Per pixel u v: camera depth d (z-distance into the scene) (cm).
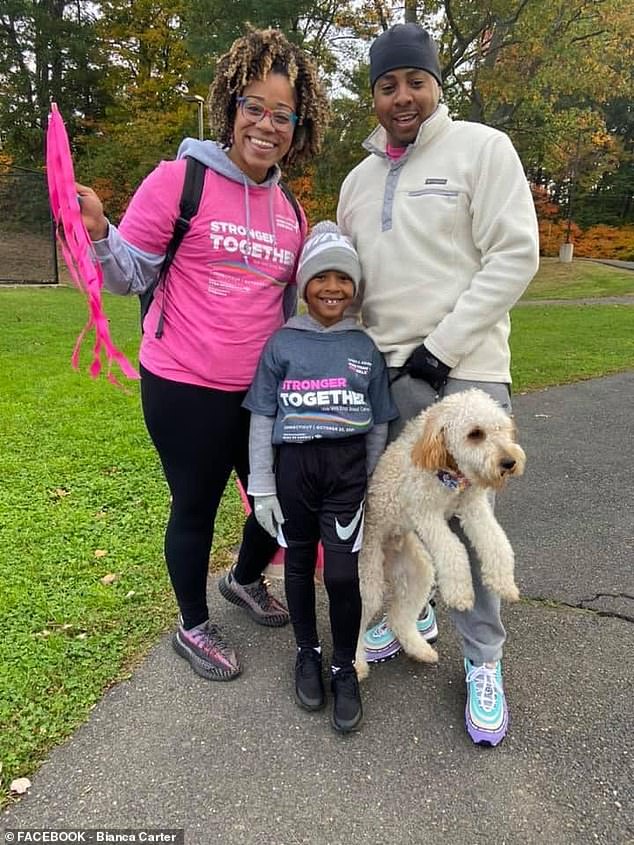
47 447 541
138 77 3020
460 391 243
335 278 245
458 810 208
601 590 342
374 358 250
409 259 239
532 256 225
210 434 257
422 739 239
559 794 215
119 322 1267
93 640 292
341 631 253
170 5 2905
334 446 243
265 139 237
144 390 260
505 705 248
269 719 249
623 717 250
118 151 2777
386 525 262
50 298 1631
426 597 279
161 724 245
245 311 250
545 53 1995
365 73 2073
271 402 250
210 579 355
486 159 228
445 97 2294
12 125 3170
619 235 3862
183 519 271
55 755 228
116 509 429
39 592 327
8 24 3133
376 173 257
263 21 2061
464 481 237
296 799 212
